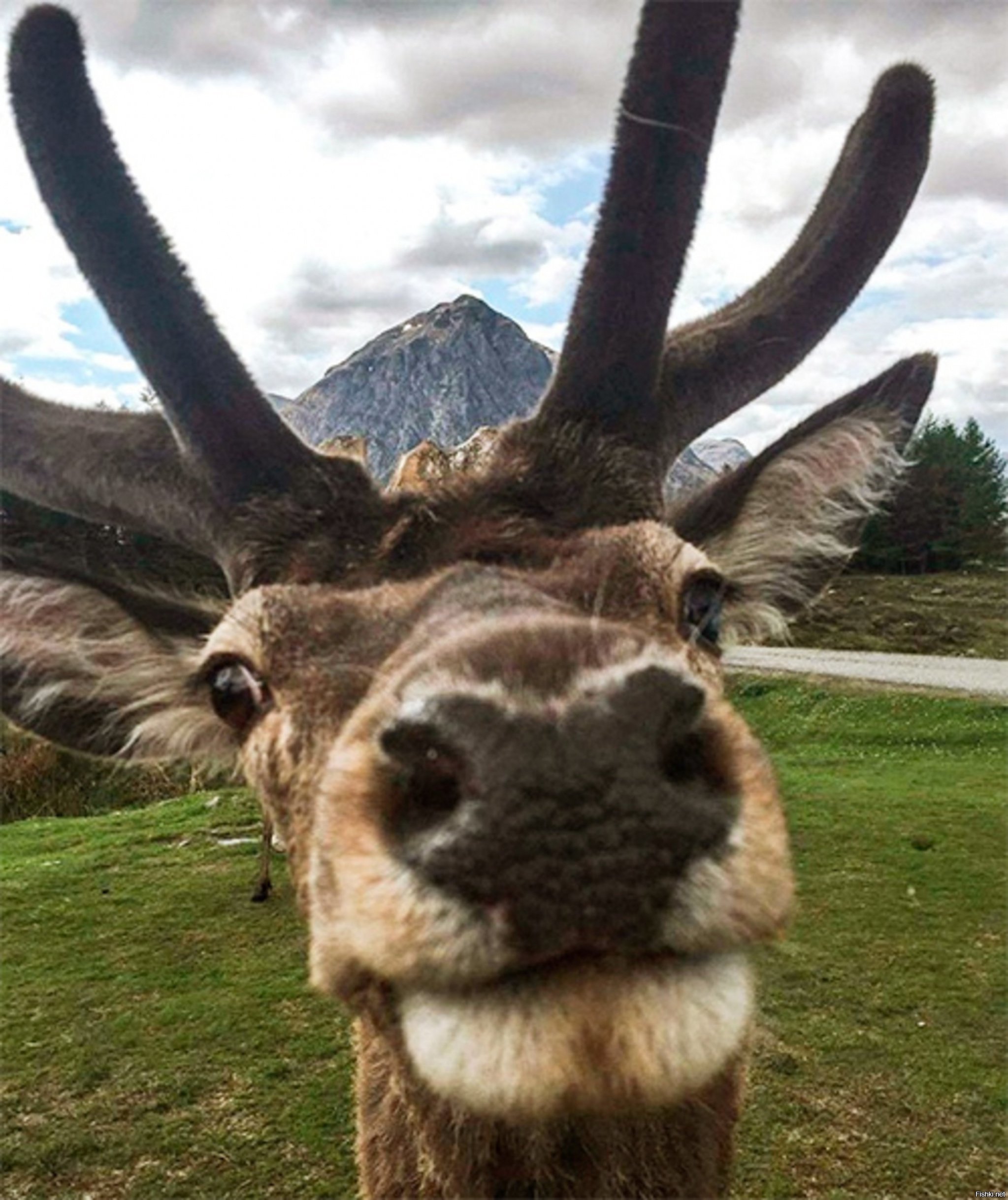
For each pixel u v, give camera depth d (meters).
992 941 1.31
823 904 1.44
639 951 0.28
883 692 3.44
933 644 5.08
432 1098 0.40
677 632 0.42
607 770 0.27
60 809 2.60
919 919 1.38
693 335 0.58
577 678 0.29
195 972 1.29
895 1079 1.01
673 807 0.28
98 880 1.66
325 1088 1.02
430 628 0.36
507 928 0.27
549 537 0.44
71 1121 0.98
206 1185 0.89
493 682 0.29
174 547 0.71
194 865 1.71
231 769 0.61
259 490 0.50
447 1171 0.42
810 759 2.65
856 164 0.61
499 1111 0.30
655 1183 0.46
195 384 0.51
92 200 0.51
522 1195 0.41
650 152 0.50
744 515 0.60
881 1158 0.89
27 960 1.35
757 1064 1.03
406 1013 0.32
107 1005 1.21
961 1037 1.08
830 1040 1.08
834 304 0.60
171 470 0.55
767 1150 0.91
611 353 0.49
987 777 2.31
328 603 0.43
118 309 0.51
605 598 0.40
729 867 0.29
